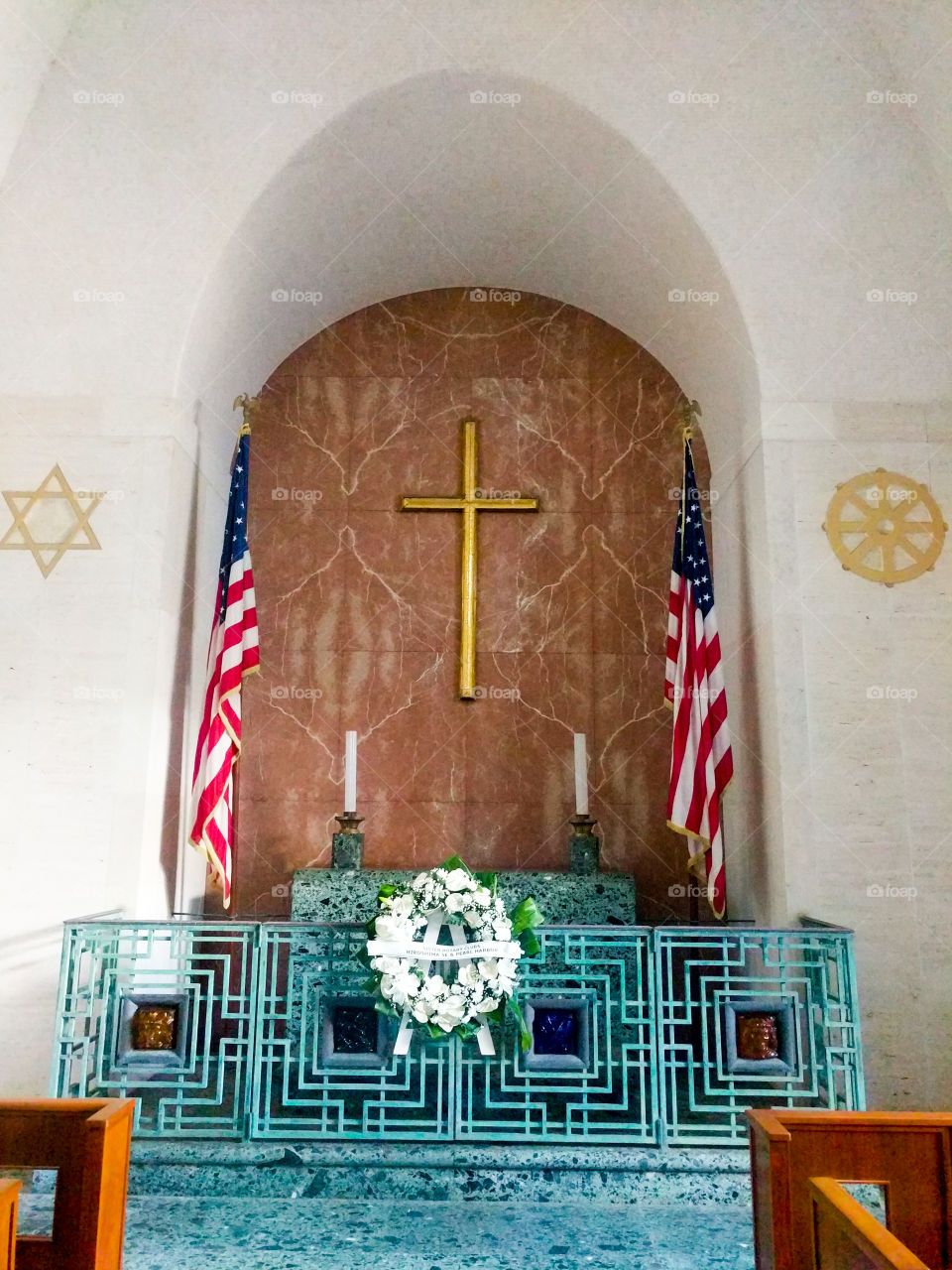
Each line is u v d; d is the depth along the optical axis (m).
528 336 8.10
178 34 6.35
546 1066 5.13
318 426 7.98
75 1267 2.95
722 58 6.36
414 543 7.82
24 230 6.45
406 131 6.64
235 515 6.73
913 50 6.11
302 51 6.35
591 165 6.72
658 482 7.87
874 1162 3.09
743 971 6.71
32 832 5.99
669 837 7.38
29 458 6.38
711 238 6.47
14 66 6.06
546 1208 4.81
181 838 6.77
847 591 6.26
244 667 6.49
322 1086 5.09
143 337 6.47
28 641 6.19
